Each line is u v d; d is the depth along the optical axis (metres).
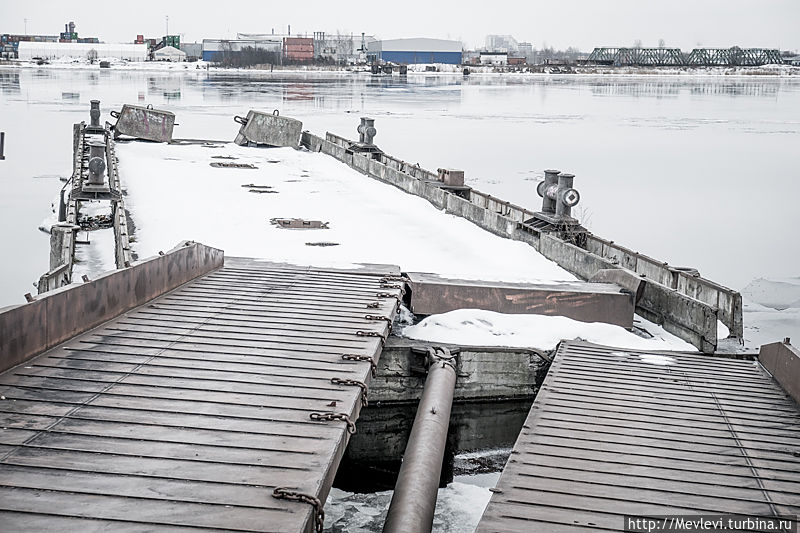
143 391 8.83
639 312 15.62
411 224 22.72
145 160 35.06
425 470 8.88
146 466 7.05
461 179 26.36
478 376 13.38
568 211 19.89
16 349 9.32
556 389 11.05
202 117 65.25
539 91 122.19
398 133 59.41
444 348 13.28
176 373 9.46
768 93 123.00
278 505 6.46
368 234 21.27
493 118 73.44
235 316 12.12
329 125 62.31
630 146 55.53
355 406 8.80
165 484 6.74
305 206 24.97
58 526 6.01
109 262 18.58
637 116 78.62
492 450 13.20
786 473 8.46
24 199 33.88
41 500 6.38
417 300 14.64
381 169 30.91
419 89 119.31
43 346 9.88
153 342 10.61
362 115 72.00
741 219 32.72
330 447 7.61
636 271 17.27
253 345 10.70
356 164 34.06
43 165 42.69
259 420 8.19
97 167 23.09
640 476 8.24
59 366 9.45
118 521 6.12
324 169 34.12
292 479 6.91
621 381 11.54
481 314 14.39
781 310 21.23
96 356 9.90
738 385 11.59
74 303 10.52
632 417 10.02
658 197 37.31
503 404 13.47
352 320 12.16
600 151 52.66
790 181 42.28
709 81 175.75
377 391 13.27
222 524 6.14
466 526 10.03
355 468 12.86
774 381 11.83
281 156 38.34
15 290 21.52
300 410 8.49
